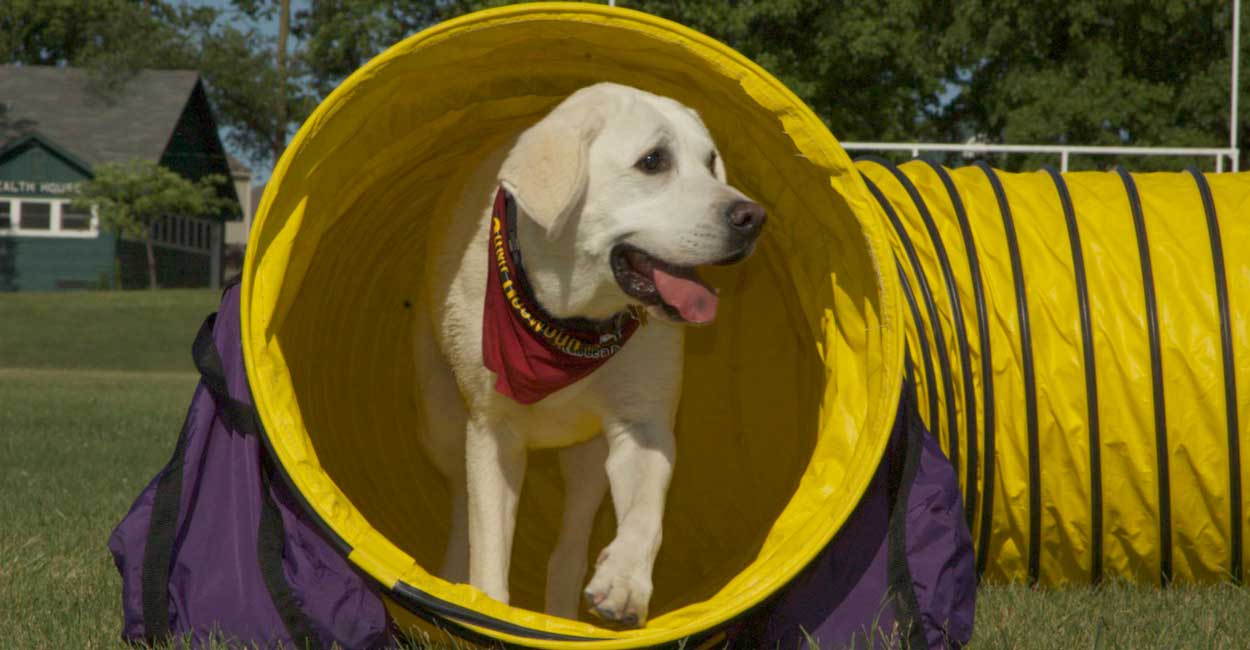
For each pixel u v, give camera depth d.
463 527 4.70
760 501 5.03
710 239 3.63
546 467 5.74
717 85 3.81
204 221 42.25
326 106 3.49
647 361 4.00
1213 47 24.92
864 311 3.69
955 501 3.63
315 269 4.38
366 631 3.47
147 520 3.62
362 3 30.81
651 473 3.96
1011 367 4.61
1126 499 4.61
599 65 4.21
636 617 3.52
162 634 3.52
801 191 3.87
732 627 3.57
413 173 4.75
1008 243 4.75
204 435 3.70
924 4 26.41
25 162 36.88
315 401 4.58
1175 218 4.83
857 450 3.52
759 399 5.23
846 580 3.58
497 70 4.10
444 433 4.64
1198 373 4.50
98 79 39.16
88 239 36.88
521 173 3.65
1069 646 3.69
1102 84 24.08
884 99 26.31
